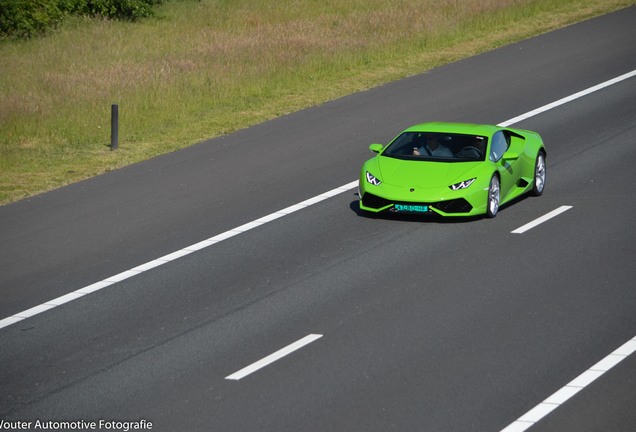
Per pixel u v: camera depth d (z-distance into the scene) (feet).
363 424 92.22
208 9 423.23
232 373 105.09
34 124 244.22
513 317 121.08
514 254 146.82
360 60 312.09
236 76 291.79
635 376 102.32
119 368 107.24
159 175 201.36
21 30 373.20
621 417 92.89
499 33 352.08
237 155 215.31
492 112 249.75
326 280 136.46
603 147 214.90
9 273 144.05
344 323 119.85
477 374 103.71
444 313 122.83
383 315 122.31
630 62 301.02
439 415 93.97
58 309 128.16
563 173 195.93
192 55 326.85
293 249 151.64
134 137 235.81
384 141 223.71
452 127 175.42
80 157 218.79
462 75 293.43
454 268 140.67
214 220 168.96
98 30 377.91
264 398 98.58
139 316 124.36
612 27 353.10
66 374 106.01
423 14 376.27
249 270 142.10
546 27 359.66
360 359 108.37
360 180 168.35
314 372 104.99
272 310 125.08
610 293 129.29
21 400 99.45
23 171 207.41
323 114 252.42
